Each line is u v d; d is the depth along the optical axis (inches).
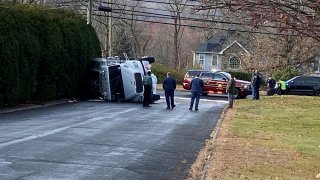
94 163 416.2
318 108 1078.4
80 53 1211.9
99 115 839.1
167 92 1041.5
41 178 352.5
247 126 725.3
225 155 469.4
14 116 789.9
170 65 3454.7
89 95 1250.6
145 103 1078.4
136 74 1207.6
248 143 553.9
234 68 2711.6
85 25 1264.8
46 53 1058.1
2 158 420.2
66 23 1160.2
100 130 633.6
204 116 890.1
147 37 3134.8
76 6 1925.4
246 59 2158.0
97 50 1330.0
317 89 1694.1
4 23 890.7
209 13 267.6
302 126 753.6
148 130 657.0
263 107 1079.0
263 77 2046.0
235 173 386.3
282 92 1729.8
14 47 917.8
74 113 864.9
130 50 2903.5
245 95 1480.1
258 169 408.5
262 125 746.8
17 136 550.0
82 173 375.9
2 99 908.0
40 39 1042.7
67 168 391.2
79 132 605.6
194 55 3191.4
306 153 505.7
